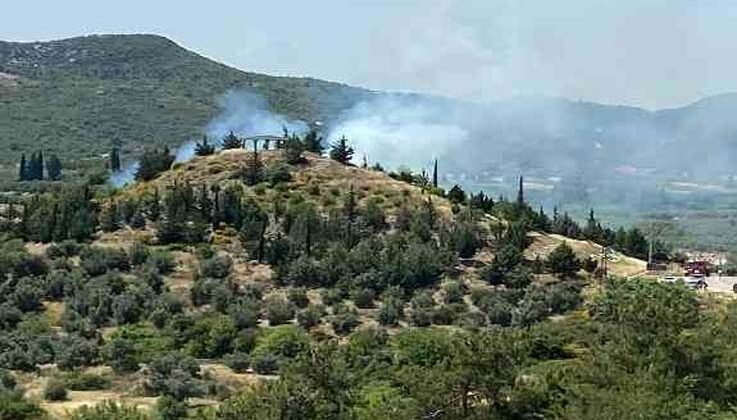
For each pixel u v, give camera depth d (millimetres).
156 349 162250
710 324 103312
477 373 91812
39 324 170500
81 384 146500
